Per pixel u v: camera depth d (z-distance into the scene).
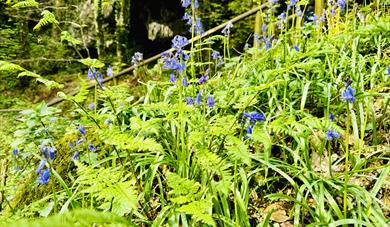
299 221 0.97
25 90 4.20
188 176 1.02
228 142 0.85
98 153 1.30
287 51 1.70
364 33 1.49
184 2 1.33
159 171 1.15
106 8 4.02
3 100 3.93
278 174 1.11
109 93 1.13
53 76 4.32
